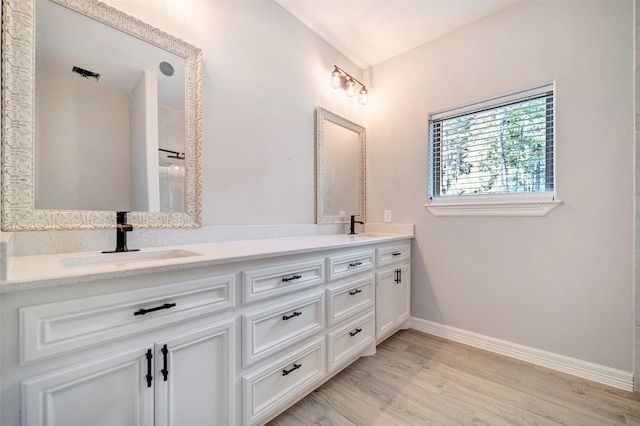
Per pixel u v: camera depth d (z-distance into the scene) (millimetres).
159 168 1415
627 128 1587
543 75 1859
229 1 1717
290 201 2094
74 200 1174
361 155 2760
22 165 1051
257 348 1200
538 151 1942
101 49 1244
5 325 663
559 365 1796
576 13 1742
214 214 1634
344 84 2510
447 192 2379
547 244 1850
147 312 883
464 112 2260
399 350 2062
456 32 2248
